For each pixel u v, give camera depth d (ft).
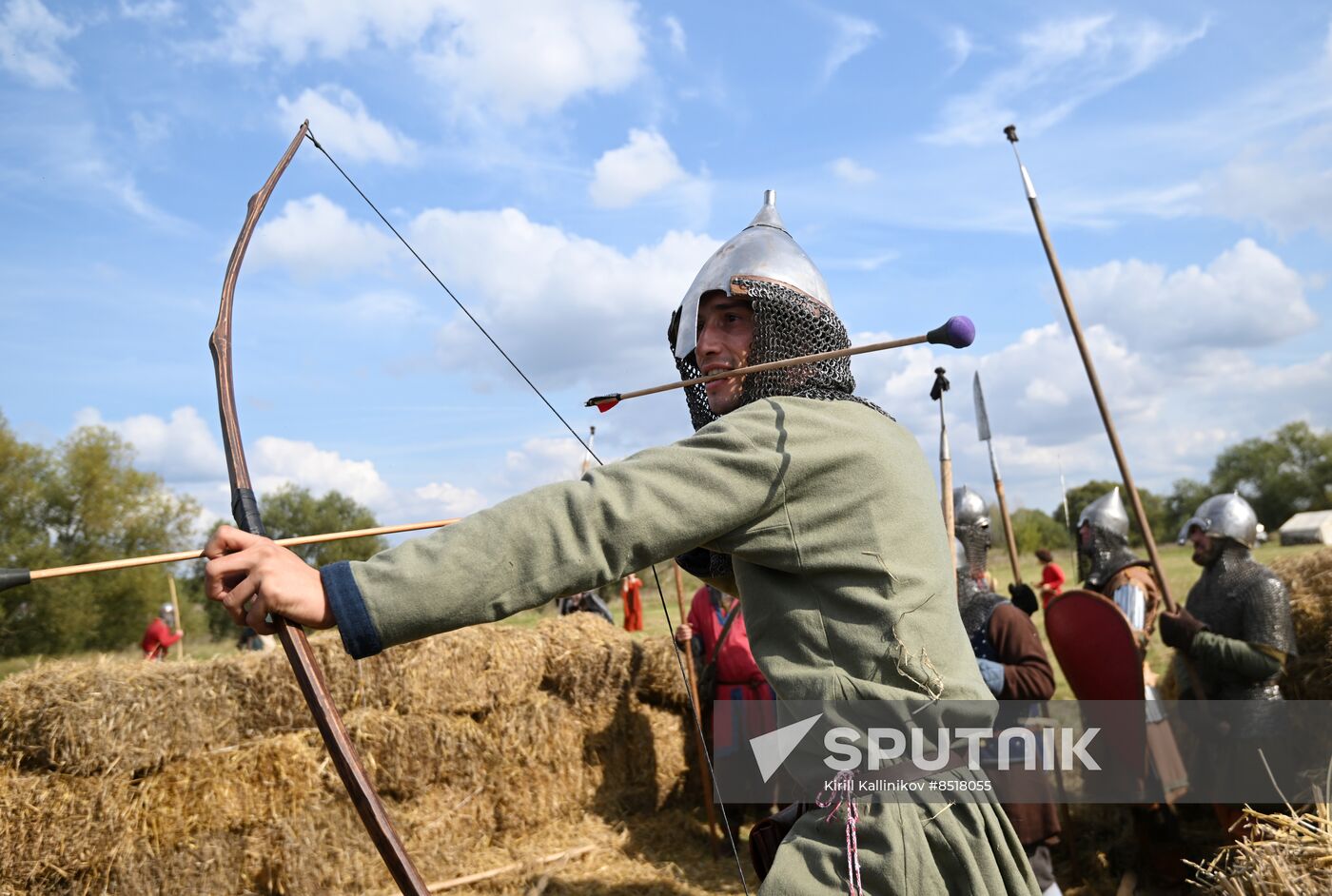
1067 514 22.63
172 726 17.21
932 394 12.91
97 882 16.48
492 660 20.52
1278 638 15.26
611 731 21.67
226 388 6.00
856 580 5.22
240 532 4.69
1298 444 206.18
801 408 5.41
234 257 6.50
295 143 6.98
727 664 20.66
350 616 4.51
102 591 99.66
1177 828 16.47
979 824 5.10
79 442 102.17
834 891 4.97
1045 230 17.62
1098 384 17.35
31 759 16.48
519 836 20.31
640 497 4.90
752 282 6.21
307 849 17.74
